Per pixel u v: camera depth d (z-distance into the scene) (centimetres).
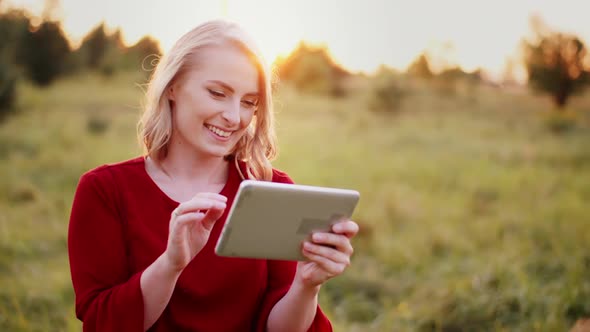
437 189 873
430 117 1234
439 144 1081
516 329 422
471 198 837
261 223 146
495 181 898
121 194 166
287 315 168
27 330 391
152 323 154
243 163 185
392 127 1172
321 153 998
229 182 179
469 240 672
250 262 169
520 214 755
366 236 681
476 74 1370
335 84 1373
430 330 441
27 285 470
